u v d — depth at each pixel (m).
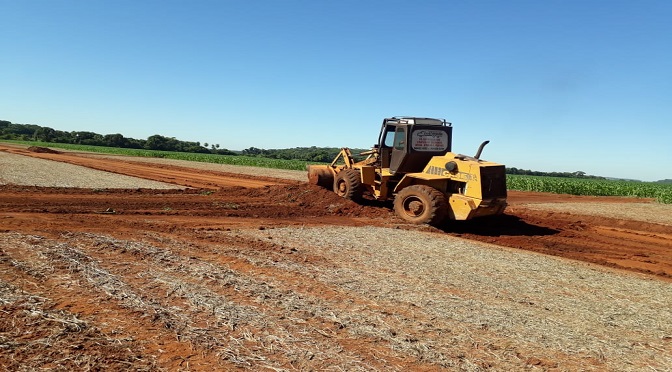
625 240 14.09
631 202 29.91
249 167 49.31
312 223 13.08
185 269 7.18
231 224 12.09
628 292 7.77
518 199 28.09
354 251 9.38
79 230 9.58
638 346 5.39
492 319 5.93
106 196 16.91
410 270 8.14
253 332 5.00
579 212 20.64
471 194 12.84
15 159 35.16
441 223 13.97
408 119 14.47
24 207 12.70
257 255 8.47
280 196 17.72
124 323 4.99
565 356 4.97
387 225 13.21
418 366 4.48
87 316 5.09
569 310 6.57
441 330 5.45
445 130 14.77
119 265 7.11
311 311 5.75
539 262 9.62
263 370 4.20
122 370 4.02
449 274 8.05
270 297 6.17
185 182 25.88
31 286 5.87
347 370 4.28
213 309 5.55
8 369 3.86
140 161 48.91
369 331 5.25
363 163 16.38
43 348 4.29
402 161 14.35
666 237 15.27
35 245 7.80
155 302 5.67
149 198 16.91
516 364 4.69
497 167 13.16
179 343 4.63
